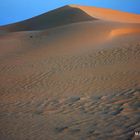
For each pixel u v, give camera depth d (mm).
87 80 9680
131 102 6770
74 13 38062
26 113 6828
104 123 5578
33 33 26500
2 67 13641
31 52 17234
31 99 8156
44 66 12836
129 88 8102
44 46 18703
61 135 5195
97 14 39469
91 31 20391
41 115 6547
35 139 5137
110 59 12492
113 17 39500
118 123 5488
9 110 7230
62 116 6316
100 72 10570
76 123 5754
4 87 10031
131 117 5727
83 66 11930
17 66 13516
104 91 8141
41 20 39938
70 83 9578
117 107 6516
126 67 10812
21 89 9539
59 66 12477
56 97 8102
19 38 24406
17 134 5477
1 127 5973
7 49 19938
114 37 17391
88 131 5254
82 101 7391
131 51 13336
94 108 6664
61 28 25016
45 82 10141
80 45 16828
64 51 15766
